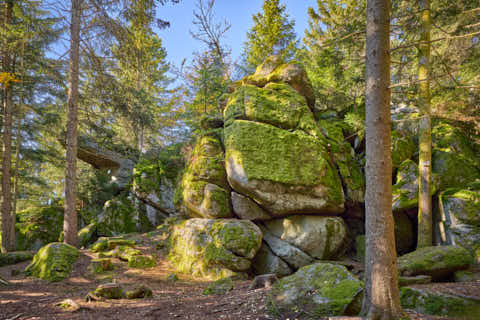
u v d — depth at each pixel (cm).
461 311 436
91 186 1978
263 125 1105
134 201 1748
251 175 1011
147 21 1202
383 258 405
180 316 519
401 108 1447
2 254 1100
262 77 1376
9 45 1341
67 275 883
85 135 1794
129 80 1484
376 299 399
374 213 418
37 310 571
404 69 1209
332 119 1401
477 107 1112
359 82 1296
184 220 1215
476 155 1146
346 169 1143
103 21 1229
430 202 937
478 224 870
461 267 713
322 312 452
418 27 944
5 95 1479
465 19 891
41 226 1752
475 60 1020
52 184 2844
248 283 796
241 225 988
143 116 1695
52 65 1473
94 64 1366
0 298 657
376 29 438
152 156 2027
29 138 1698
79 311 562
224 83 1844
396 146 1184
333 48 1270
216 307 555
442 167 1068
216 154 1194
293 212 1040
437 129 1241
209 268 947
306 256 970
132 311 561
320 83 1598
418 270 685
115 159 2070
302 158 1049
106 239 1275
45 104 1642
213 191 1095
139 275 917
